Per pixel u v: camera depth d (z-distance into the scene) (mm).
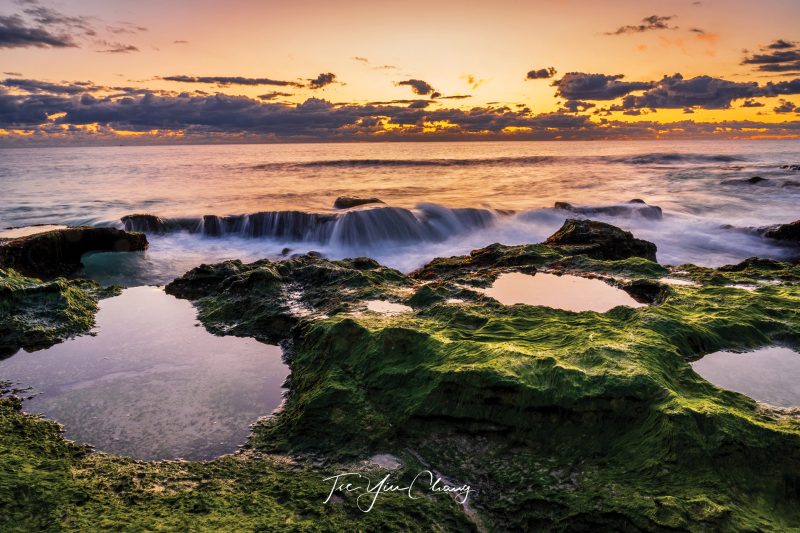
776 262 10430
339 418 5375
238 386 6520
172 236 22812
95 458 5000
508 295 8633
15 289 8773
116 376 6801
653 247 14438
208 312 8945
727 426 4293
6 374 6852
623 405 4754
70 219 26891
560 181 45844
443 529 4031
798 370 5961
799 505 3895
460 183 45250
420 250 21422
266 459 5027
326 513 4082
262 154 116812
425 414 5176
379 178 50062
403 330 6180
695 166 58188
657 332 6371
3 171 59125
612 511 3893
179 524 3834
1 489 4070
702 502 3754
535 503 4188
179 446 5281
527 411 4902
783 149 122000
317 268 9773
